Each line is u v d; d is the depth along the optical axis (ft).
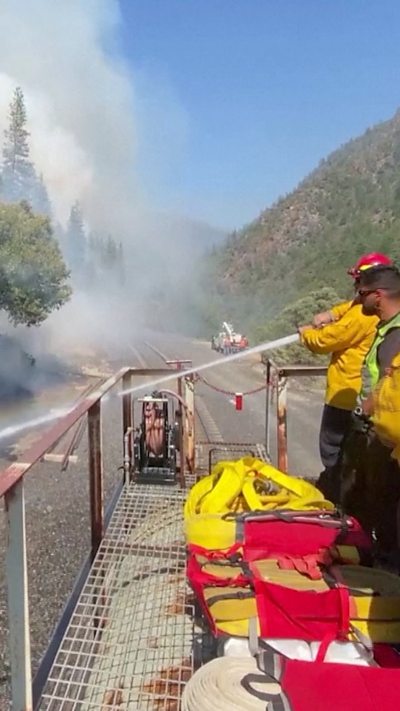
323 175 609.83
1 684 20.90
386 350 8.05
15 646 5.82
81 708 6.62
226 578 7.20
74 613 8.22
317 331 10.80
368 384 9.43
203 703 5.55
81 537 34.01
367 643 6.44
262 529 8.14
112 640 7.72
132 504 12.56
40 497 40.06
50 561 30.78
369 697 5.19
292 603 6.59
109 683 6.95
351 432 10.17
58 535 34.01
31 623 24.06
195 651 7.46
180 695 6.69
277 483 10.03
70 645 7.63
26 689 5.87
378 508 9.78
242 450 19.33
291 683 5.39
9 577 5.73
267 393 16.71
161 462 15.01
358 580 7.33
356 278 10.27
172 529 10.94
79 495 40.55
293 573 7.48
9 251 91.91
